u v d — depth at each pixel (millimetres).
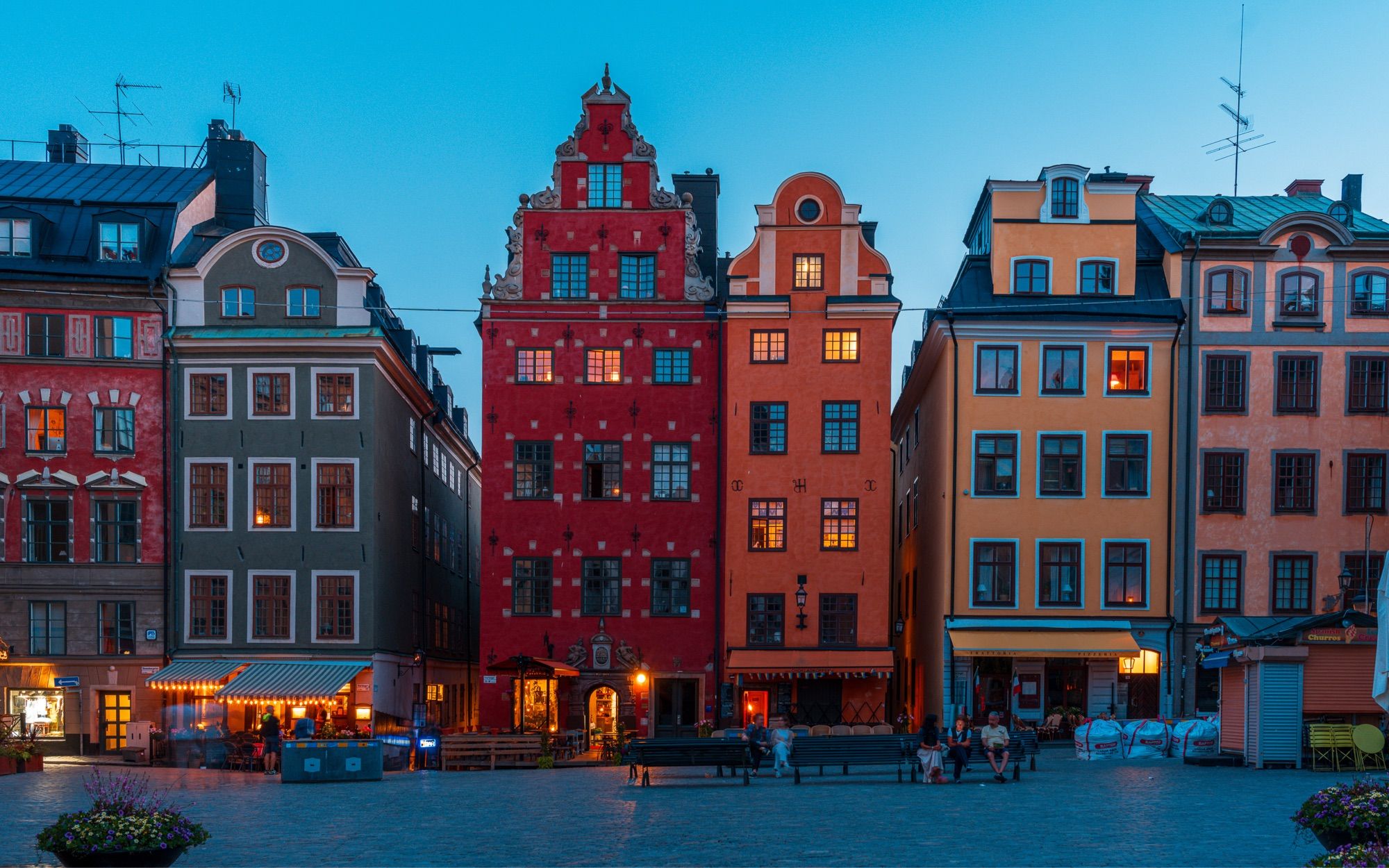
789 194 41938
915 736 27266
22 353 40250
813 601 40875
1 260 40062
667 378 42344
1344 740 27094
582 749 39094
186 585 40156
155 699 39875
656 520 41906
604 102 42844
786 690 41062
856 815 20188
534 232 42562
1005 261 41438
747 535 41094
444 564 53406
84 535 40125
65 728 39688
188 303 40938
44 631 39938
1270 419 40281
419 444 47969
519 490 42062
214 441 40500
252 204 46844
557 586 41688
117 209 41656
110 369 40469
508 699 41531
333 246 45250
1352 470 40156
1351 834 14070
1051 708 39781
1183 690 39438
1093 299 41250
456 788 26250
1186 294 40750
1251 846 16438
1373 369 40438
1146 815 19672
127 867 14492
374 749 28703
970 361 40531
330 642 39875
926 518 45031
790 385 41469
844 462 41156
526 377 42281
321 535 40188
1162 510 40062
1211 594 39875
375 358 40656
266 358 40594
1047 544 40031
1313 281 40594
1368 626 27859
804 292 41656
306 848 17141
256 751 34094
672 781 27906
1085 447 40281
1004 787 24734
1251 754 28469
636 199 42594
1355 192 47469
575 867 15438
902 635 51188
